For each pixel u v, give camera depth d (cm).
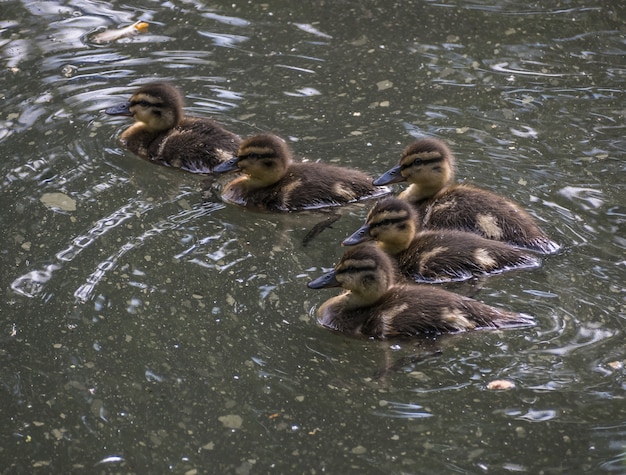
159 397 832
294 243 1068
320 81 1390
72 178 1168
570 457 762
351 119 1299
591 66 1426
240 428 798
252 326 921
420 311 920
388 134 1264
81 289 962
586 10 1577
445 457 765
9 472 758
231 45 1484
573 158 1202
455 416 806
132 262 1007
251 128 1280
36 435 794
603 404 812
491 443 777
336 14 1576
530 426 792
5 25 1529
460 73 1408
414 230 1064
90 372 860
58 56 1442
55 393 837
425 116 1303
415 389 838
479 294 968
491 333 902
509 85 1377
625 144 1231
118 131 1290
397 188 1207
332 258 1039
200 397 832
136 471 758
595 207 1103
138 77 1395
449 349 888
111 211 1102
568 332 901
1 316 927
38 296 952
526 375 847
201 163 1219
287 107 1329
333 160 1211
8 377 854
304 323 933
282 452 773
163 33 1514
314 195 1149
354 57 1451
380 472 752
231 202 1159
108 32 1514
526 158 1204
